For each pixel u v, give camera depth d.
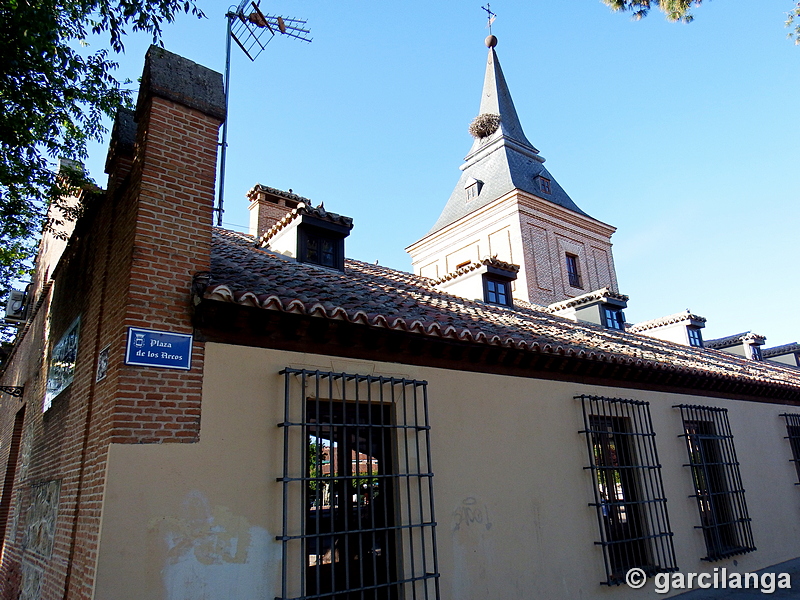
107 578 4.35
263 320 5.69
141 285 5.15
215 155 6.13
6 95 7.68
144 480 4.71
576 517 7.93
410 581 5.90
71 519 5.47
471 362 7.59
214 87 6.34
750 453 11.48
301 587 5.23
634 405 9.42
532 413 8.03
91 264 7.28
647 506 8.83
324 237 9.45
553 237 23.80
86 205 7.75
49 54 7.24
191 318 5.38
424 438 6.73
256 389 5.61
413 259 28.12
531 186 25.11
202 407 5.21
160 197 5.54
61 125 8.69
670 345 14.27
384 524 5.88
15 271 14.19
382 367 6.66
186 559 4.75
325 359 6.22
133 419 4.79
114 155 6.79
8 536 10.19
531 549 7.26
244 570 5.05
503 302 11.93
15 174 8.40
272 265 7.82
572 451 8.30
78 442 5.89
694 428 10.50
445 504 6.66
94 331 6.15
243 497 5.21
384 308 7.13
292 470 5.58
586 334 11.02
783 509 11.59
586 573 7.72
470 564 6.62
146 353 5.00
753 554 10.35
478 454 7.20
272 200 12.90
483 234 24.31
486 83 29.91
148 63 5.96
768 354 23.08
